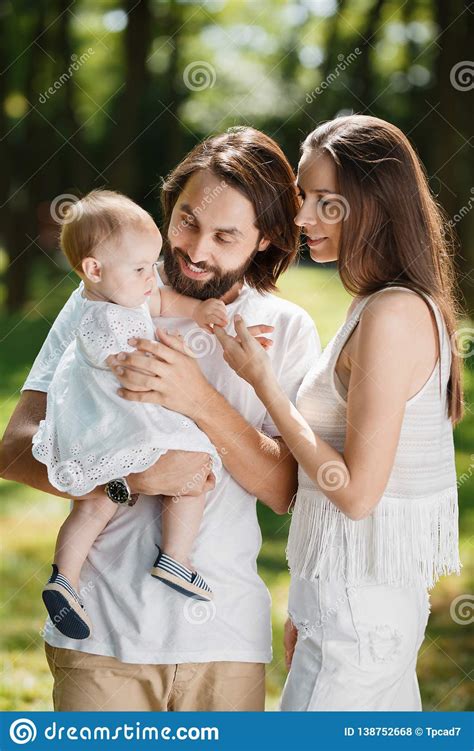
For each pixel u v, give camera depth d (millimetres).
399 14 15797
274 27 18234
